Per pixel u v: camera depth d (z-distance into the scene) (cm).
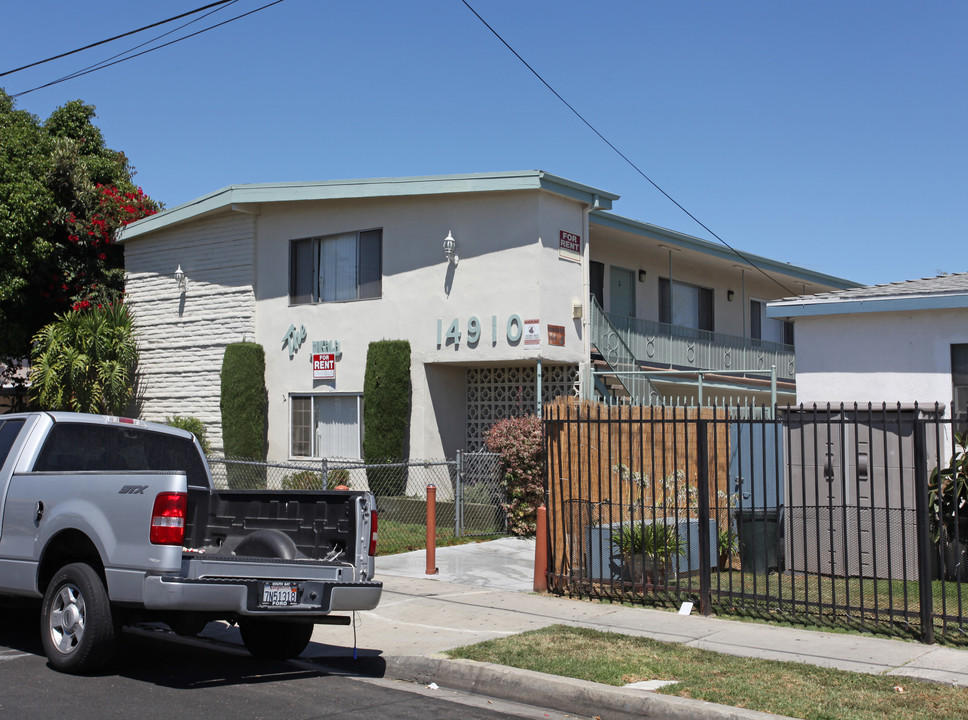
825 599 1012
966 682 711
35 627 956
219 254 2133
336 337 1941
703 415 1312
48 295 2370
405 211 1862
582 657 790
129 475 723
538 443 1547
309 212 1998
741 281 2648
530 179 1684
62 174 2402
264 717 651
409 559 1339
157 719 635
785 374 2631
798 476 1178
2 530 814
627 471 1276
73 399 2119
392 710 690
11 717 629
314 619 755
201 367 2147
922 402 1241
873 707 652
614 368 1881
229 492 873
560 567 1119
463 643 859
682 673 739
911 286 1389
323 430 1964
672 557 1113
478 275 1767
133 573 700
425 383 1817
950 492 1087
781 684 707
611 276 2227
